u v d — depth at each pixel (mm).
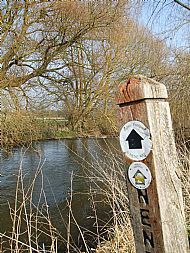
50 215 6383
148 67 11961
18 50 10250
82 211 6371
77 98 15148
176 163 1272
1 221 6117
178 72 6777
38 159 12078
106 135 9984
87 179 8898
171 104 6340
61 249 4664
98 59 13938
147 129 1211
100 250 3275
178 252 1235
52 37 11258
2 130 10289
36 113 12797
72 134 16047
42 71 11336
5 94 10391
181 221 1264
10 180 9312
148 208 1237
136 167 1257
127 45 13414
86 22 11008
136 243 1303
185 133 5277
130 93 1246
